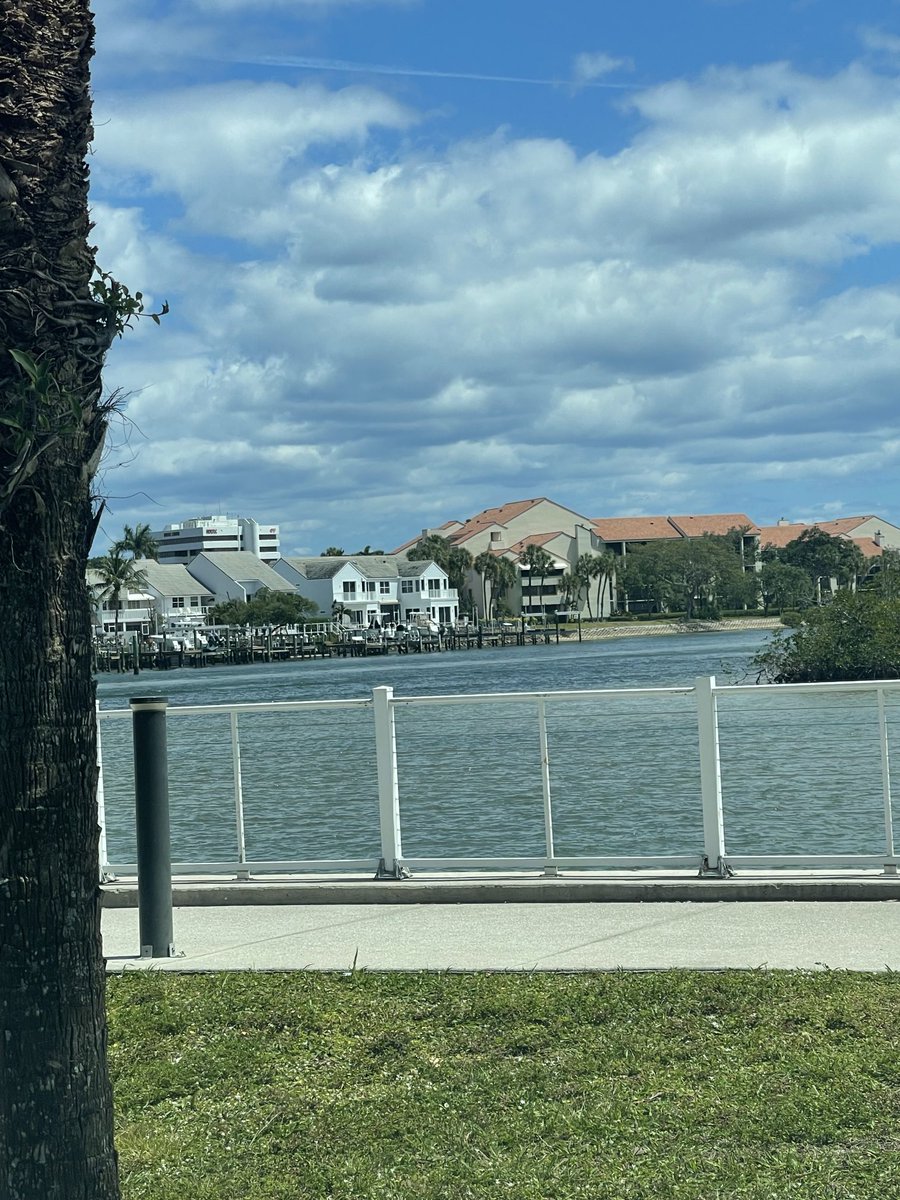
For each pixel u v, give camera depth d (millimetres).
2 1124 3650
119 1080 5902
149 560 168625
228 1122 5414
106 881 10023
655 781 16250
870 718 10578
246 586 168750
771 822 11195
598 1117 5121
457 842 16562
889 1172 4480
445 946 7684
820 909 8141
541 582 197625
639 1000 6332
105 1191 3723
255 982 7035
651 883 8641
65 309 3658
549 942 7637
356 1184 4727
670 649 121938
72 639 3695
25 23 3578
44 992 3629
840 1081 5227
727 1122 4969
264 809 19281
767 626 184500
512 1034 6078
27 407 3559
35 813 3611
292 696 74562
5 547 3598
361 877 9422
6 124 3568
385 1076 5766
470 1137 5062
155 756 7887
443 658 141125
